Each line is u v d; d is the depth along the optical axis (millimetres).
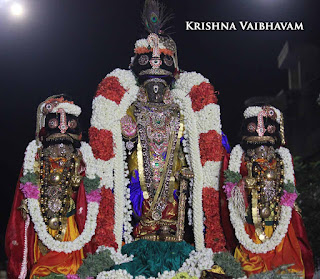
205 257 5258
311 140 11938
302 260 5520
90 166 5363
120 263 5285
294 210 5508
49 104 5363
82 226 5340
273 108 5480
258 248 5285
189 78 5680
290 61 12516
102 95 5488
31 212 5211
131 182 5609
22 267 5270
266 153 5438
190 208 5629
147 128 5582
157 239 5535
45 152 5363
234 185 5363
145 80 5645
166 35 5812
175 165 5613
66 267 5223
